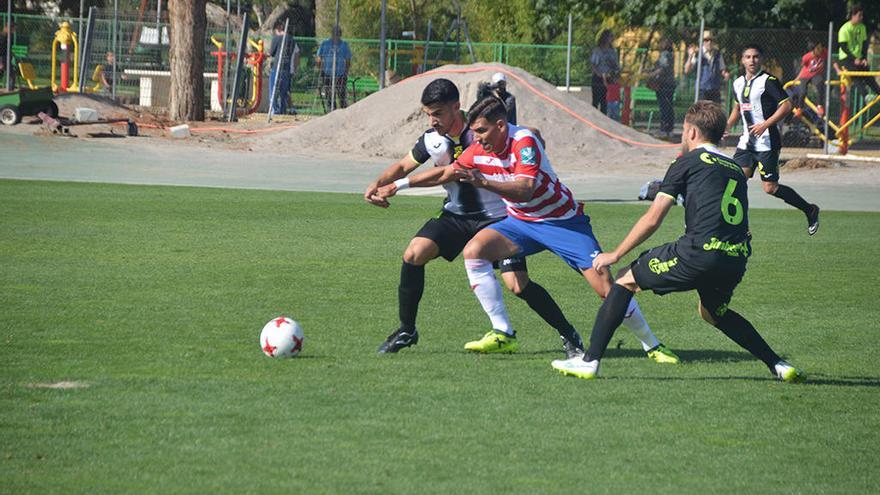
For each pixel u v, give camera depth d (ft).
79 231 130.00
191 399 59.82
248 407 58.44
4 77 350.23
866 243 137.90
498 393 62.95
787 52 290.56
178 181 192.95
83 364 67.72
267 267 108.78
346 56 341.00
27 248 116.37
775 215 168.66
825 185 217.36
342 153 254.06
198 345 74.08
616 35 336.49
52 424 54.65
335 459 49.88
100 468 48.14
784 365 67.46
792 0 299.79
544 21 352.08
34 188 171.63
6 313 83.51
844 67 276.00
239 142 264.93
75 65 352.28
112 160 221.46
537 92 270.26
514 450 51.93
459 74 274.98
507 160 71.92
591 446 53.01
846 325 87.25
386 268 109.91
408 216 155.63
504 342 75.15
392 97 271.49
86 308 86.22
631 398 62.69
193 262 110.63
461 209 74.95
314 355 72.23
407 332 73.92
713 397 63.41
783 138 284.41
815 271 115.24
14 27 366.02
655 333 83.82
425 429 55.06
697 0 304.09
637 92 325.42
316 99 359.66
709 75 279.28
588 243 72.84
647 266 66.13
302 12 477.36
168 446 51.37
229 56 348.38
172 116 314.96
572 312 91.66
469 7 482.28
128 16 392.68
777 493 47.09
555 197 72.13
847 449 53.67
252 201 167.32
